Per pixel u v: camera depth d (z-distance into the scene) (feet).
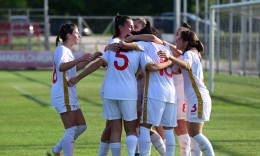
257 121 167.22
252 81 306.14
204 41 383.86
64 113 104.37
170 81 100.58
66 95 103.60
